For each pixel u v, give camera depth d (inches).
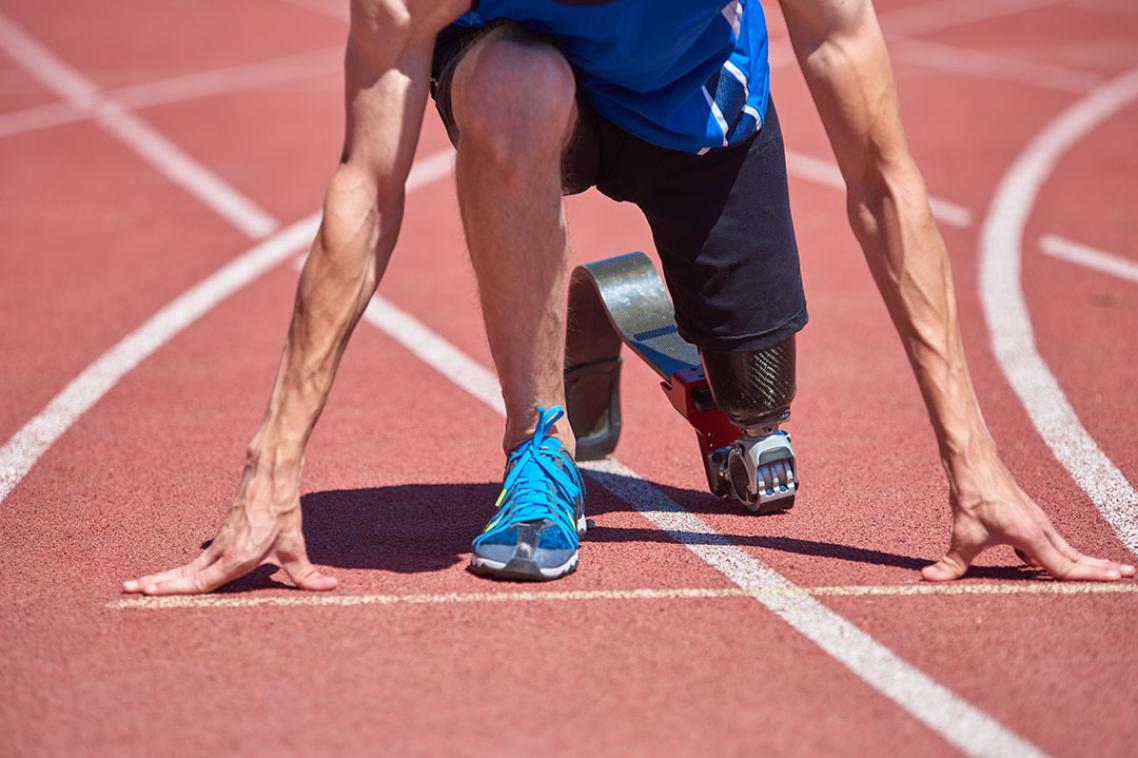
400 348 617.6
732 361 364.5
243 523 325.1
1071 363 571.2
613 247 821.2
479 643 299.3
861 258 789.2
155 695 276.4
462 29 338.3
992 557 350.6
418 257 799.7
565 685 278.1
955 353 327.9
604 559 355.3
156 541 376.5
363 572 346.9
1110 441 466.0
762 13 355.6
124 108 1310.3
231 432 495.2
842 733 257.4
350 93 315.6
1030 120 1211.2
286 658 292.8
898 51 1630.2
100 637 304.8
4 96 1370.6
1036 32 1749.5
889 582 333.7
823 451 462.9
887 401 526.3
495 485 430.3
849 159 325.1
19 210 928.3
